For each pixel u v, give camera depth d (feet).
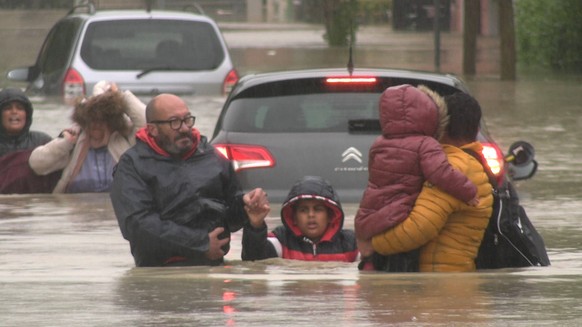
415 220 66.23
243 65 326.65
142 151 73.05
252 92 101.14
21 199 114.42
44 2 549.95
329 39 421.59
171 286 60.85
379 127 98.99
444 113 67.82
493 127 190.80
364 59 350.84
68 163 117.80
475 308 53.11
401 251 67.46
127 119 118.32
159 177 72.69
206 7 614.34
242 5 616.39
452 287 59.41
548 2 328.29
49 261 79.51
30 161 117.80
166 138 72.69
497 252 68.54
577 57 323.37
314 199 74.95
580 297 56.13
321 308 53.42
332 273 67.82
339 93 100.22
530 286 59.57
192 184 72.79
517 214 68.90
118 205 72.79
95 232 94.48
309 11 583.99
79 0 460.55
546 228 97.04
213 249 72.64
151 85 178.29
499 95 247.29
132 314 52.49
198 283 62.03
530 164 113.80
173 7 595.88
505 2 285.84
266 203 73.51
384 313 52.06
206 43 180.86
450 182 65.92
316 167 98.53
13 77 194.90
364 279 62.85
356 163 98.32
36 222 100.07
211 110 178.09
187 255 72.64
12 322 50.90
